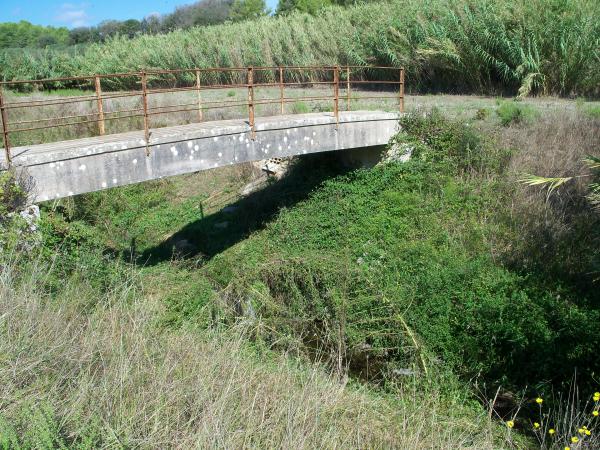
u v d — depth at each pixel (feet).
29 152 28.84
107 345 16.90
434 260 33.91
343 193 44.52
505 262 32.86
